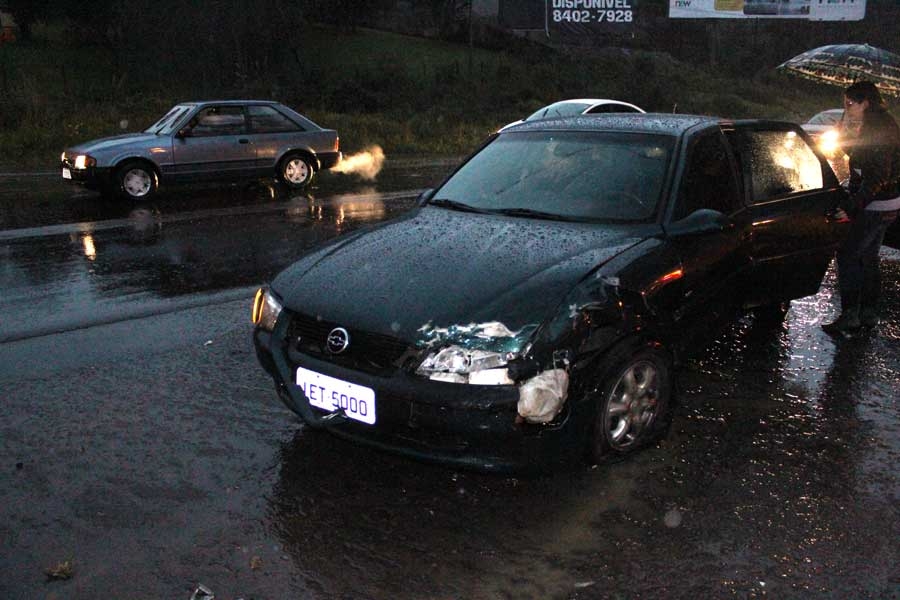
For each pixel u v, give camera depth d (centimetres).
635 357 343
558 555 292
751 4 3759
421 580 277
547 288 328
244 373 464
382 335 317
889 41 5519
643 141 439
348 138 2144
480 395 299
